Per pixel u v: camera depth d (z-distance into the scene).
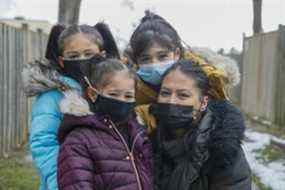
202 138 2.71
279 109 14.44
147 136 2.85
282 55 14.29
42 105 2.87
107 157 2.64
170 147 2.78
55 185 2.74
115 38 3.27
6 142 9.48
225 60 3.01
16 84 10.15
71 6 11.45
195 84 2.78
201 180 2.74
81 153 2.61
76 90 2.85
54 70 2.93
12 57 9.81
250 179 2.79
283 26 14.34
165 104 2.81
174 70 2.81
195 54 3.05
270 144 11.15
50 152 2.79
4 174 8.01
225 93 2.84
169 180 2.76
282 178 8.44
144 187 2.70
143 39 2.98
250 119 16.59
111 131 2.70
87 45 2.96
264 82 16.02
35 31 11.98
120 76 2.74
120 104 2.74
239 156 2.74
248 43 18.58
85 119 2.67
